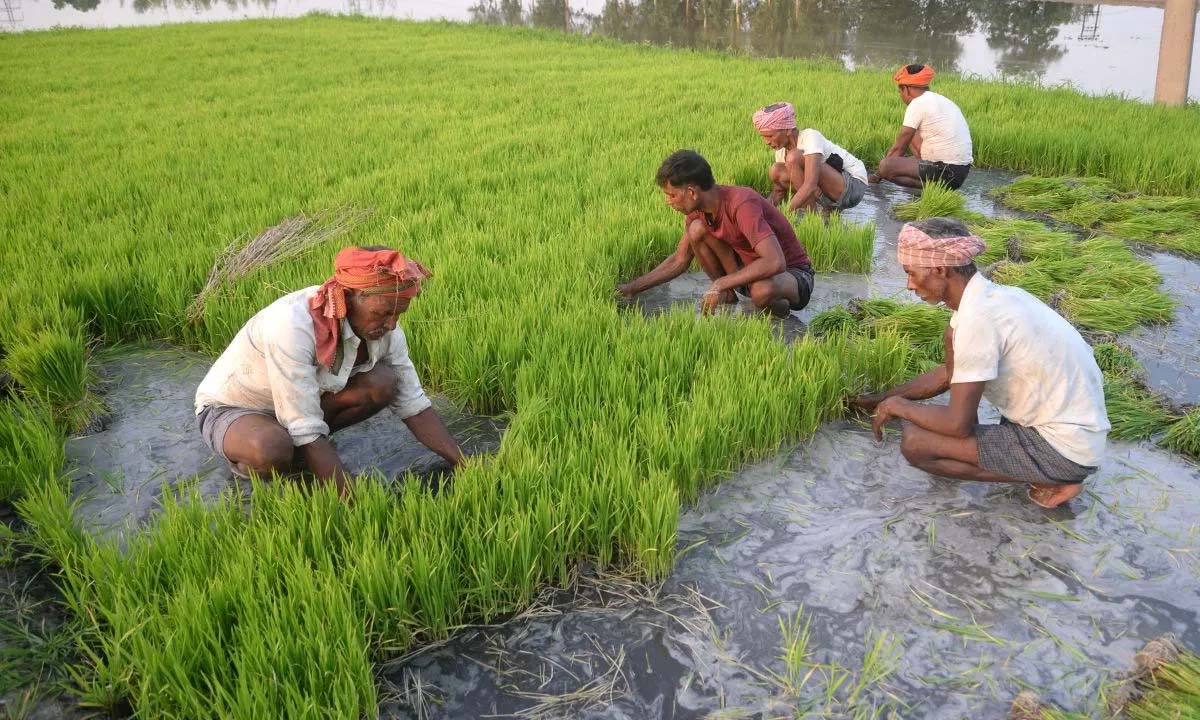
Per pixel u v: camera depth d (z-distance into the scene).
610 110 12.35
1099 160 9.30
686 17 30.75
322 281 5.68
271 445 3.60
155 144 10.61
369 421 4.57
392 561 3.22
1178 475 3.98
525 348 4.88
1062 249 6.84
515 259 6.22
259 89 14.86
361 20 27.64
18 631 3.13
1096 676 2.88
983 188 9.17
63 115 12.56
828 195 7.93
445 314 5.24
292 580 3.02
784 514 3.78
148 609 3.03
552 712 2.83
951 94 13.16
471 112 12.41
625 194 8.06
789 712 2.79
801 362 4.58
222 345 5.30
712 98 13.17
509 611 3.29
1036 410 3.53
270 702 2.64
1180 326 5.64
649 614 3.24
